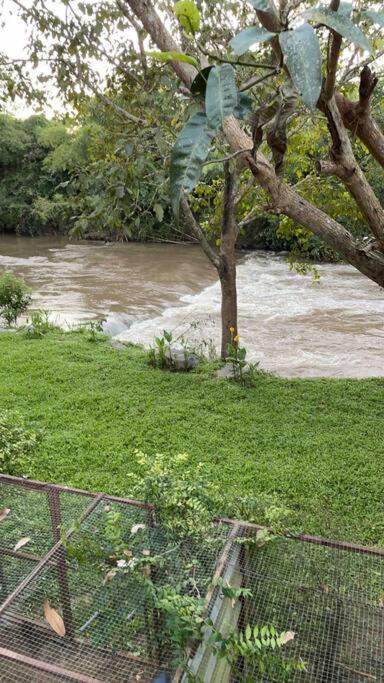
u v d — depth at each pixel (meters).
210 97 1.27
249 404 4.96
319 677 1.55
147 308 10.89
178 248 19.39
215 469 3.71
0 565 2.01
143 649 1.58
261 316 10.03
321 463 3.77
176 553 1.82
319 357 7.55
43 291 12.52
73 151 17.91
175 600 1.50
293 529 2.01
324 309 10.56
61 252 19.09
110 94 5.36
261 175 2.09
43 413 4.81
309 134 5.05
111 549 1.86
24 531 2.14
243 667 1.52
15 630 1.67
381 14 1.30
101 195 4.51
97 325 8.23
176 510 1.99
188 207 5.80
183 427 4.46
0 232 25.73
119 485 3.49
